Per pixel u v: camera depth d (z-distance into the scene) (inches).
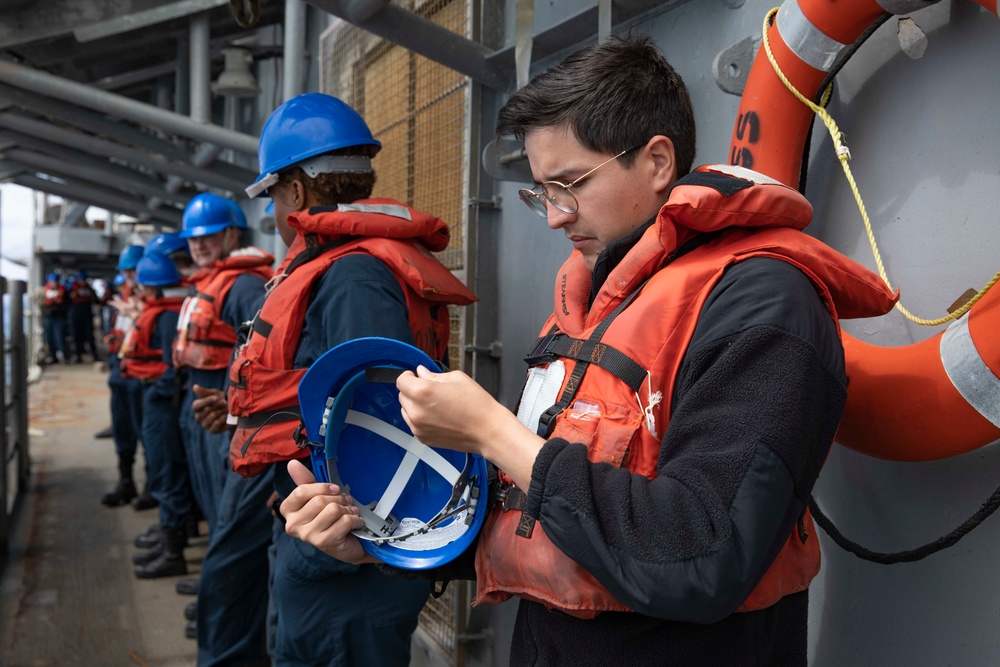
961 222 46.6
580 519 31.9
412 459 45.6
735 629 36.1
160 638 134.4
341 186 76.4
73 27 129.9
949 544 44.1
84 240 673.0
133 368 184.9
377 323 66.1
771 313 32.6
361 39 143.4
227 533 100.1
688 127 40.5
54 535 195.0
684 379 34.4
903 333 50.8
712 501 30.3
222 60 209.2
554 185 39.7
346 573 67.8
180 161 201.6
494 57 90.7
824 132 56.9
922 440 43.9
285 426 71.6
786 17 51.4
